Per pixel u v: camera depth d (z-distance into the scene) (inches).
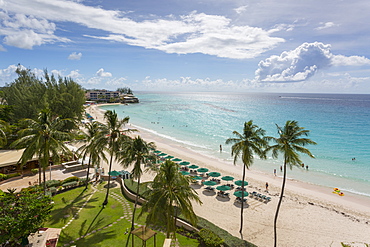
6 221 618.5
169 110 6884.8
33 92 2402.8
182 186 746.8
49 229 859.4
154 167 903.7
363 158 2134.6
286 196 1328.7
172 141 2861.7
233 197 1314.0
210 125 4067.4
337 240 917.2
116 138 1149.1
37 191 879.7
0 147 1622.8
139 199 1141.1
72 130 2469.2
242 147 937.5
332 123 4097.0
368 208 1195.9
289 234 952.3
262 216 1098.1
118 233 870.4
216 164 1959.9
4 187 1230.9
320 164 1978.3
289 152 837.8
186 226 914.7
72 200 1141.1
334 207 1197.7
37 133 1004.6
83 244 789.9
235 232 958.4
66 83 2878.9
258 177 1654.8
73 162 1656.0
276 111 6392.7
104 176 1476.4
